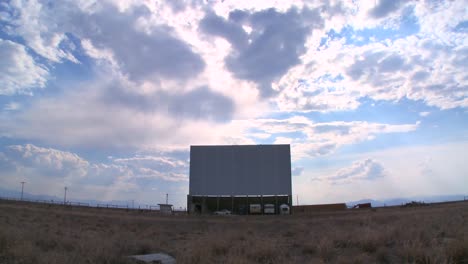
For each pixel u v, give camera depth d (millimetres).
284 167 70938
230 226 34719
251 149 71375
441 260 10500
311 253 14297
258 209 68250
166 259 13375
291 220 43688
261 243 14078
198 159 71500
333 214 58094
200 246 13766
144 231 26156
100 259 11641
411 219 26984
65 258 11008
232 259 11555
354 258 11828
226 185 70750
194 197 71375
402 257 11836
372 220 31328
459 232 14516
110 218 44250
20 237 13852
